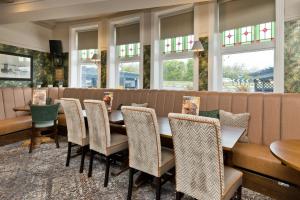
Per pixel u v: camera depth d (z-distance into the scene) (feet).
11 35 17.72
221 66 13.35
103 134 8.07
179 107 12.00
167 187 7.84
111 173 9.02
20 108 13.41
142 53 16.31
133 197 7.20
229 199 5.14
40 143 13.33
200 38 13.52
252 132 8.98
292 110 8.17
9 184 8.04
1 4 14.28
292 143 5.55
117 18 17.49
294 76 9.90
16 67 18.20
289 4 9.97
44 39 20.62
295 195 6.52
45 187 7.82
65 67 20.77
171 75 15.65
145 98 13.61
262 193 7.26
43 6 13.16
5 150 11.94
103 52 18.51
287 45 10.08
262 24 11.41
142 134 6.42
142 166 6.66
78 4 12.17
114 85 18.52
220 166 4.63
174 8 14.61
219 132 4.46
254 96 9.36
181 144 5.16
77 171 9.26
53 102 15.55
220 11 13.09
